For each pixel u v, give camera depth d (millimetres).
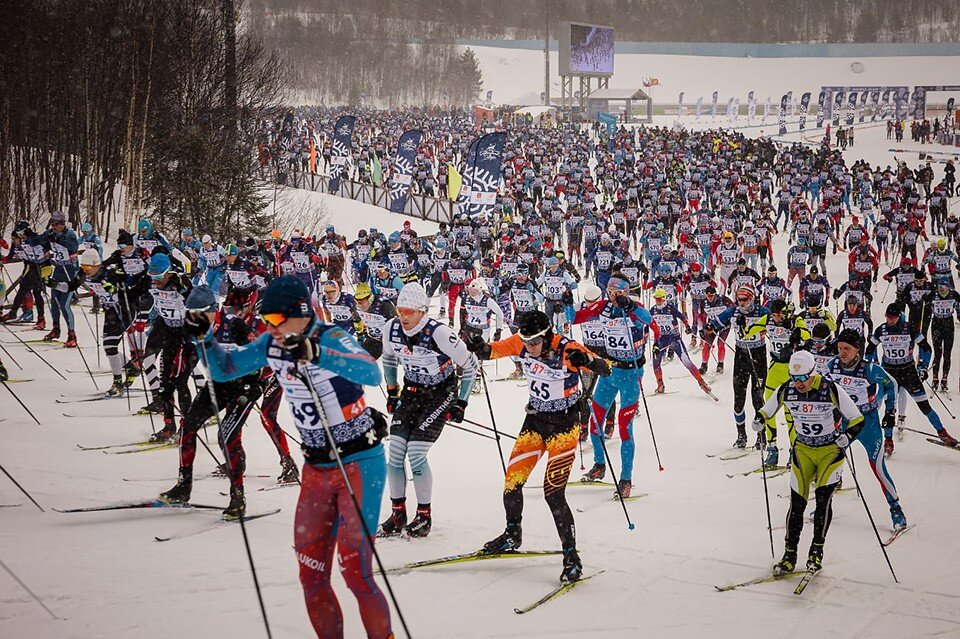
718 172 57219
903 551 11445
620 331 13539
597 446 14234
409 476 13922
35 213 49562
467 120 106250
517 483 9930
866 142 100438
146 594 8289
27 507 10875
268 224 49531
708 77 192125
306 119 98938
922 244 49781
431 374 10516
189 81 50812
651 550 10828
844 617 9008
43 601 7969
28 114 51531
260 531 10328
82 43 50531
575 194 50719
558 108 120750
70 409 17031
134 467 13109
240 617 7898
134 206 45781
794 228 49531
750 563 10586
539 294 25969
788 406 10523
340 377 6609
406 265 33156
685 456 16781
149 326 18109
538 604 8758
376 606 6590
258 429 16672
